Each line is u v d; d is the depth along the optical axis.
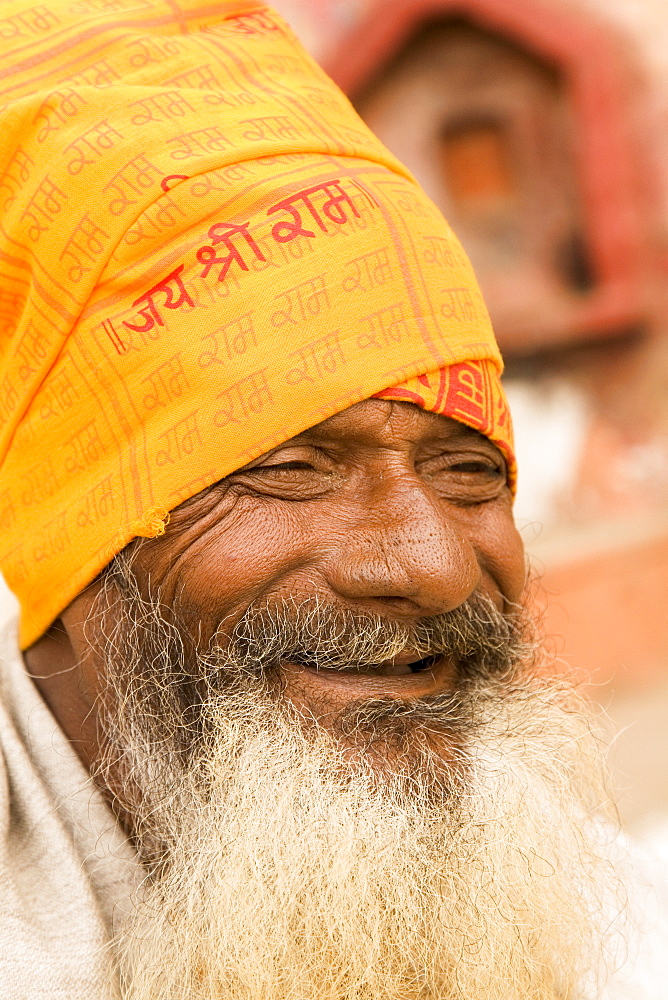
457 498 1.58
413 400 1.42
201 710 1.43
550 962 1.56
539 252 6.52
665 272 6.45
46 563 1.48
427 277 1.49
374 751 1.41
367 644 1.42
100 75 1.48
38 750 1.49
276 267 1.39
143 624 1.45
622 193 6.37
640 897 1.90
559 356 6.54
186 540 1.42
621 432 6.48
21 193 1.45
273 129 1.47
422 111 6.32
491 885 1.41
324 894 1.35
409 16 5.98
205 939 1.37
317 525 1.43
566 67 6.27
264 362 1.38
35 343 1.46
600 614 5.41
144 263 1.40
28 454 1.50
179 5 1.57
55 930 1.36
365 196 1.46
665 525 5.87
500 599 1.64
